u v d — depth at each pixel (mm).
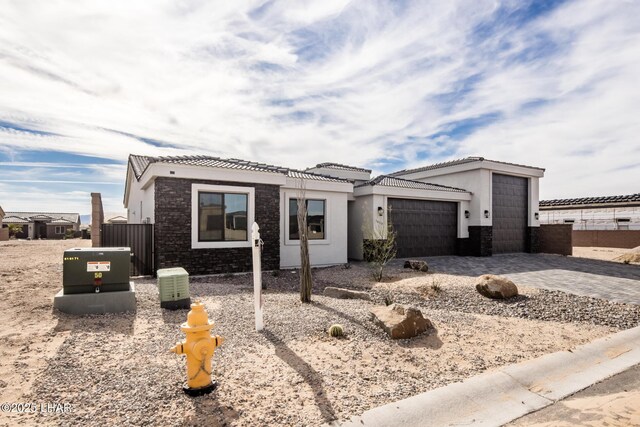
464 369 4680
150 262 11695
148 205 13242
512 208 20938
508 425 3547
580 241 28422
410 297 8812
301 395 3826
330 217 15328
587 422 3543
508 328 6500
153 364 4516
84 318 6359
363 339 5625
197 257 11602
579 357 5250
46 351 4809
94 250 6945
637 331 6492
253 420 3326
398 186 17438
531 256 19375
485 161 19016
